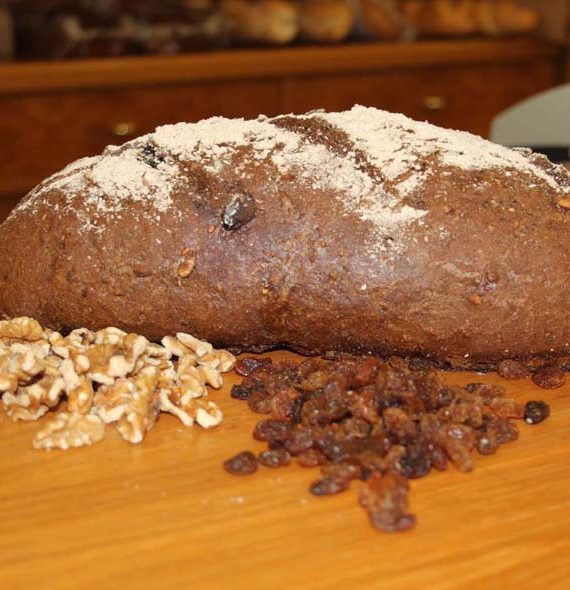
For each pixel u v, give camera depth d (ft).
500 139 2.39
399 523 1.09
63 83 3.02
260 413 1.33
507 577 1.02
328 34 3.43
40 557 1.04
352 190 1.39
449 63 3.48
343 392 1.29
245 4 3.45
